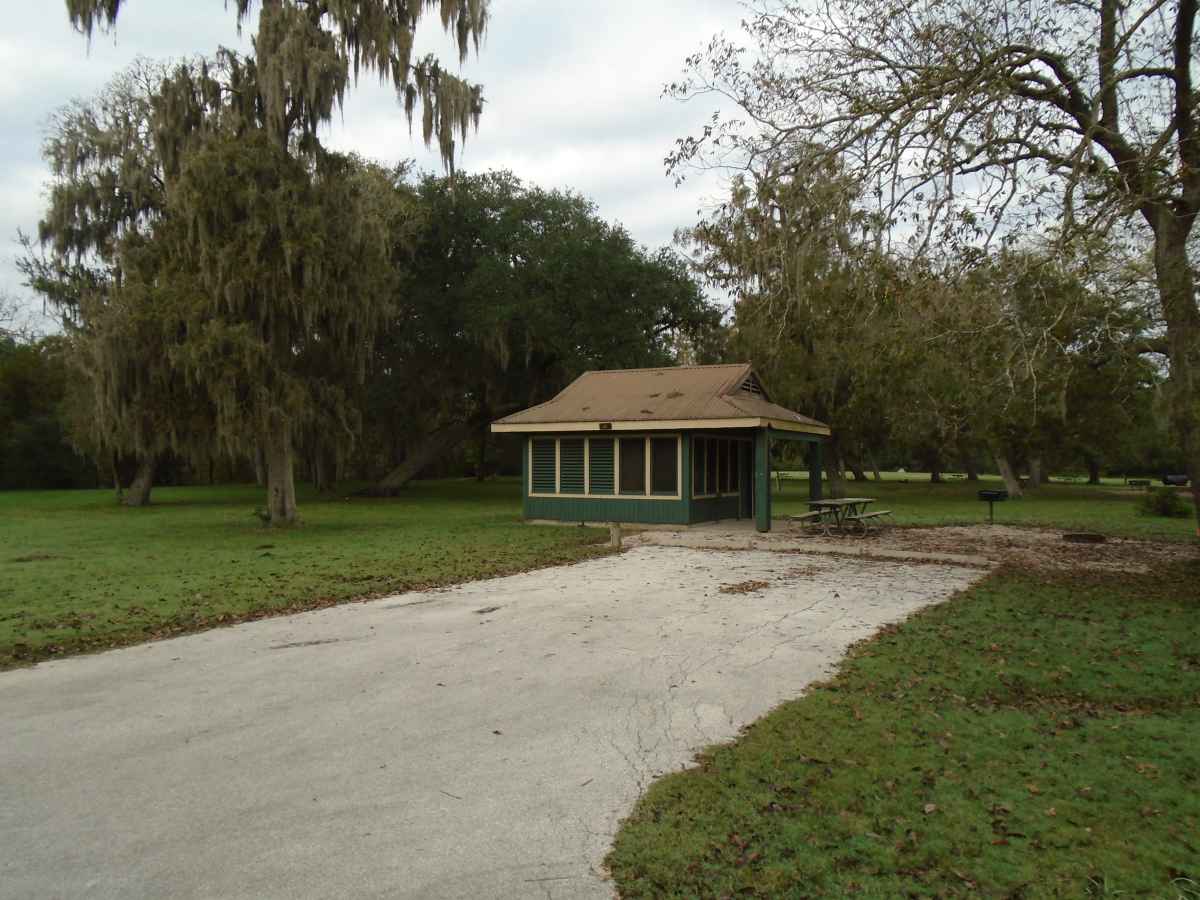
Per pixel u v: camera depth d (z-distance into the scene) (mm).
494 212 34188
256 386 18062
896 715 5578
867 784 4441
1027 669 6758
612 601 9828
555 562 13438
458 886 3408
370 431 36656
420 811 4121
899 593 10391
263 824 3967
